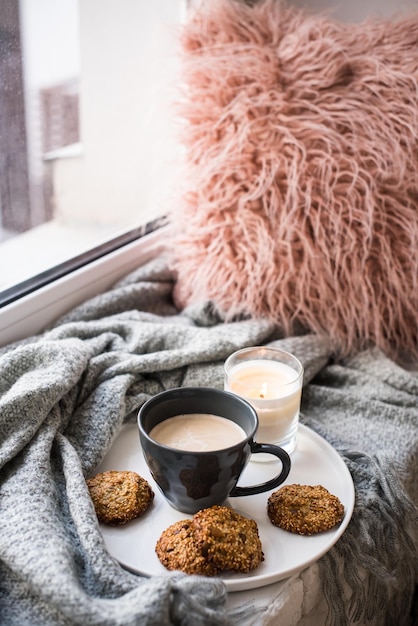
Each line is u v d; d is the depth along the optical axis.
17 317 0.82
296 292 0.91
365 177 0.88
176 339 0.84
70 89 0.95
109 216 1.08
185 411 0.66
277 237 0.89
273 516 0.61
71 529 0.58
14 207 0.87
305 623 0.61
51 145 0.93
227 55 0.90
